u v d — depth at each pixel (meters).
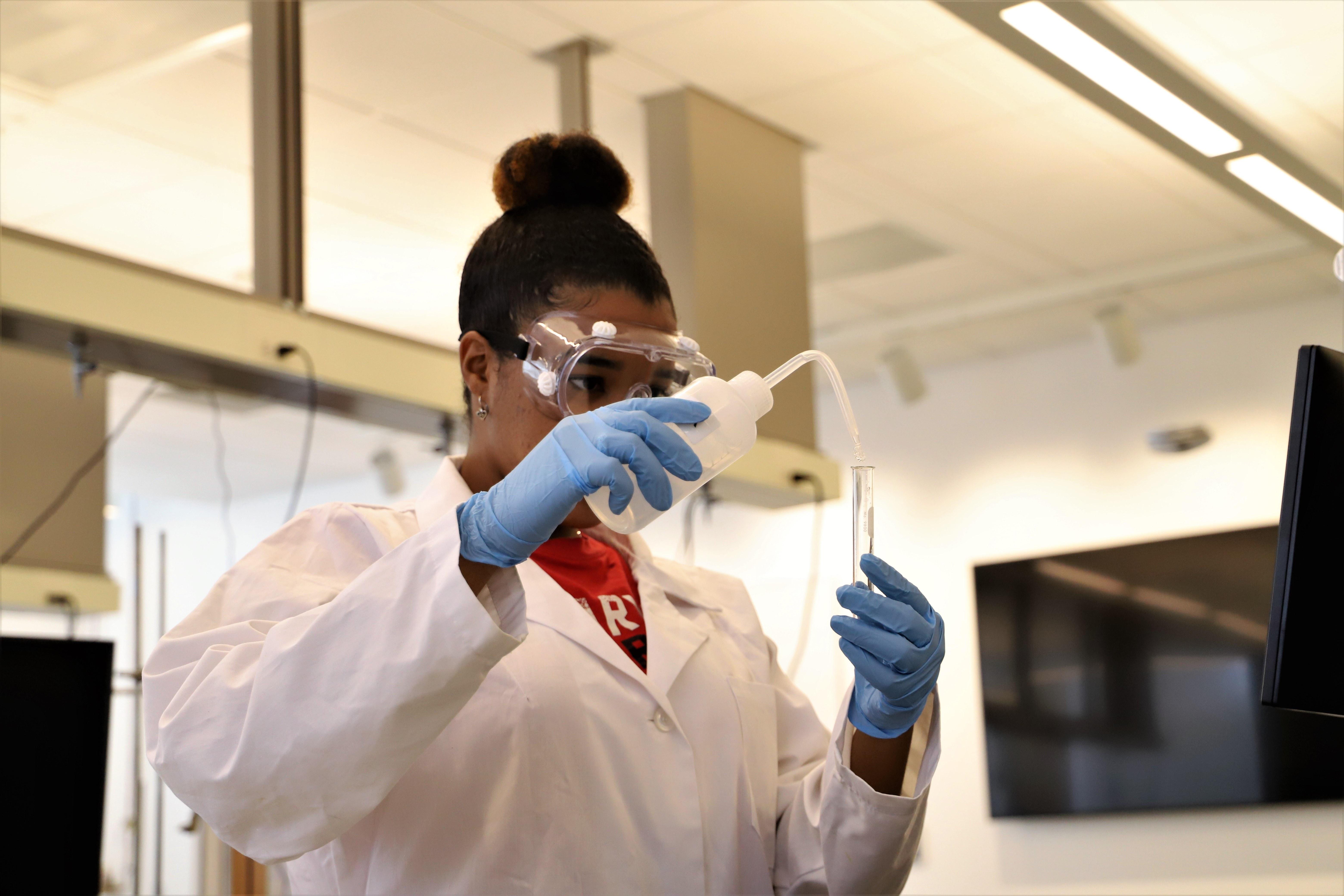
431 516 1.25
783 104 3.75
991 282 5.28
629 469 0.94
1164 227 4.74
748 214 3.73
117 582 4.18
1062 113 3.86
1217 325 5.59
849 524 6.31
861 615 1.10
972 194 4.43
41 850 2.92
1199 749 5.18
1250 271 5.06
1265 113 3.93
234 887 3.08
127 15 3.06
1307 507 1.17
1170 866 5.25
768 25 3.34
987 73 3.61
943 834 5.79
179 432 6.84
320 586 1.16
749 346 3.61
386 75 3.49
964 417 6.16
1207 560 5.30
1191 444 5.42
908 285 5.29
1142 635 5.39
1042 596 5.67
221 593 1.15
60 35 3.15
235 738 0.97
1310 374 1.19
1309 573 1.17
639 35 3.36
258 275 2.84
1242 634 5.17
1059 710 5.54
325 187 4.16
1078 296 5.29
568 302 1.19
